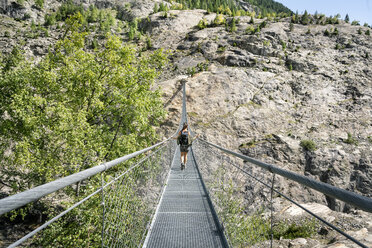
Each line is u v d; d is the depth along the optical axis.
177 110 34.94
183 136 8.54
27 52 54.84
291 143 30.62
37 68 14.62
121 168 9.41
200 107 36.03
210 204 5.01
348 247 5.41
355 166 28.84
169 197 5.55
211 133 31.81
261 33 58.06
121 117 15.30
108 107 15.27
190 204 5.06
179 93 38.72
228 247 3.14
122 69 15.21
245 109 35.69
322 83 42.47
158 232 3.68
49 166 11.47
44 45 58.69
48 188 1.05
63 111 11.85
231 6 139.88
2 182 13.77
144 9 97.38
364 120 35.22
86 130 12.41
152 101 17.44
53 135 11.99
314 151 29.72
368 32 58.25
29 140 12.17
